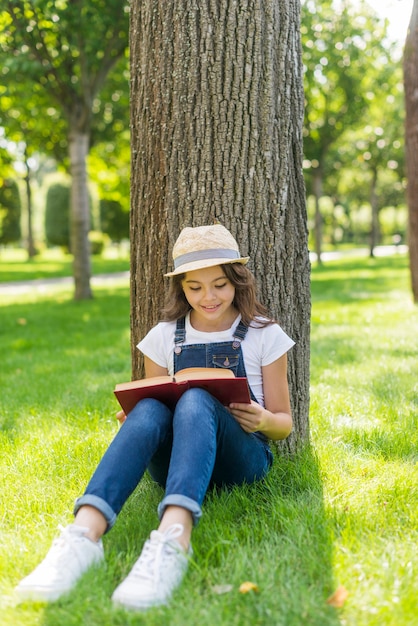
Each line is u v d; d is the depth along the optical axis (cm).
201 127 296
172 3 293
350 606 190
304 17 1337
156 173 305
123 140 1541
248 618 186
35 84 1209
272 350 265
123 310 1126
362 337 693
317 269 2216
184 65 294
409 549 221
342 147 2630
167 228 305
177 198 303
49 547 230
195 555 218
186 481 214
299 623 183
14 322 1017
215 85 293
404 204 4344
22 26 1056
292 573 209
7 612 190
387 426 363
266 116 296
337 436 351
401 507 255
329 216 5684
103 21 1056
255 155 297
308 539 227
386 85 1952
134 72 310
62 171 1606
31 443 360
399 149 2655
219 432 241
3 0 1019
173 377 244
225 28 291
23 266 2850
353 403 421
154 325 315
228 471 260
